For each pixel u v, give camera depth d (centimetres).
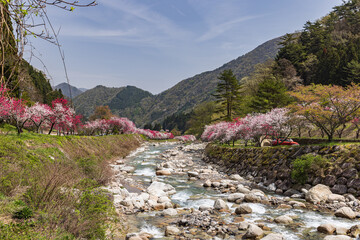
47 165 1102
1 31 219
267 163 2053
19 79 248
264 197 1490
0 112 1521
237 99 6519
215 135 4559
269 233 945
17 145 1364
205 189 1808
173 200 1498
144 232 934
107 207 852
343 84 5584
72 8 237
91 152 2441
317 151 1717
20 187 867
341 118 1953
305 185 1603
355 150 1497
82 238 691
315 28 8494
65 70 272
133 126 6775
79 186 939
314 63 7081
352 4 9194
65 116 2492
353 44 6394
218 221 1088
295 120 2336
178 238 909
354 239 827
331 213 1190
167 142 9912
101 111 7919
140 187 1784
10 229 598
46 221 665
